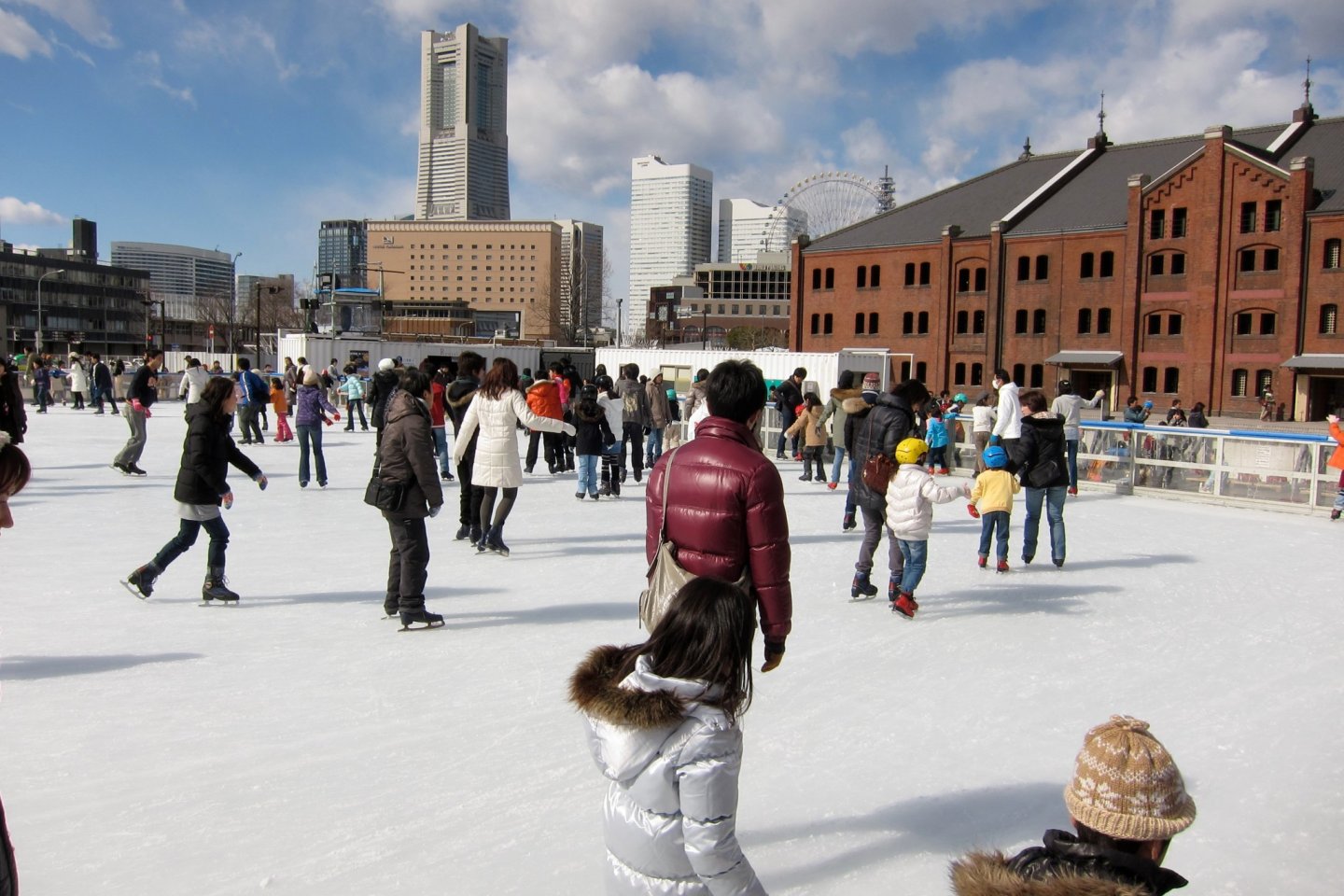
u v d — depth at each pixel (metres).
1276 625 7.32
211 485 7.04
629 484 15.38
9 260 107.88
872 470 7.45
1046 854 2.14
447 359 15.30
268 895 3.32
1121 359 52.06
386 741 4.73
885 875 3.57
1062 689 5.77
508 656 6.13
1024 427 9.20
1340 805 4.27
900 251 61.34
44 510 11.38
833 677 5.92
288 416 25.66
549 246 153.12
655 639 2.38
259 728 4.86
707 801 2.23
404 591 6.64
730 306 142.62
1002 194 61.69
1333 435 12.56
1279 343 47.28
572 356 49.31
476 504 9.85
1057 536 9.29
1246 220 48.34
